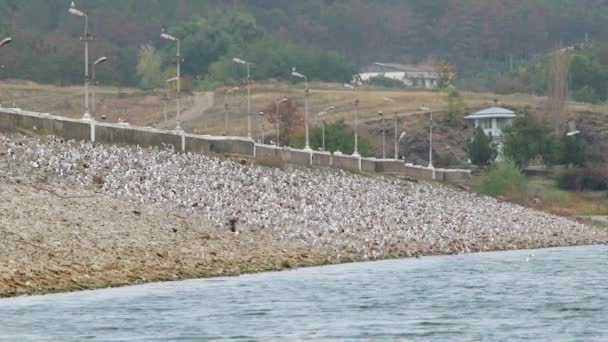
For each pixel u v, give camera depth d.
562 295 70.69
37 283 67.88
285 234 94.88
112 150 102.88
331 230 102.31
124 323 57.56
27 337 53.66
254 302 65.50
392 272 84.50
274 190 111.88
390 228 112.19
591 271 87.94
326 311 62.53
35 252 72.56
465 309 63.88
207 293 68.69
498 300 67.94
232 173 111.75
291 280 76.88
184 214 91.88
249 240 90.75
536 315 61.50
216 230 90.44
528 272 86.75
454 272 85.50
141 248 79.69
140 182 96.31
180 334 54.72
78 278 70.25
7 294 65.25
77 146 100.25
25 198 83.50
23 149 93.94
